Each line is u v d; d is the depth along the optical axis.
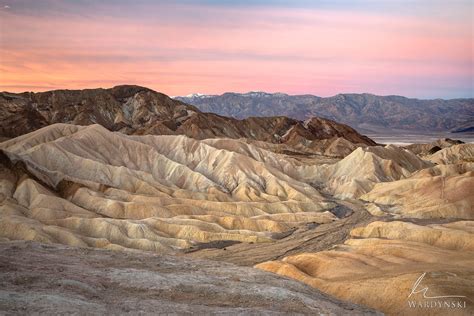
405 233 82.62
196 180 133.75
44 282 27.84
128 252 41.69
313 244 90.94
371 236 88.50
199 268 38.06
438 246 75.75
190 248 88.31
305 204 122.44
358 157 161.88
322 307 30.59
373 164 156.75
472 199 111.69
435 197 117.31
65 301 24.23
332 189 153.12
